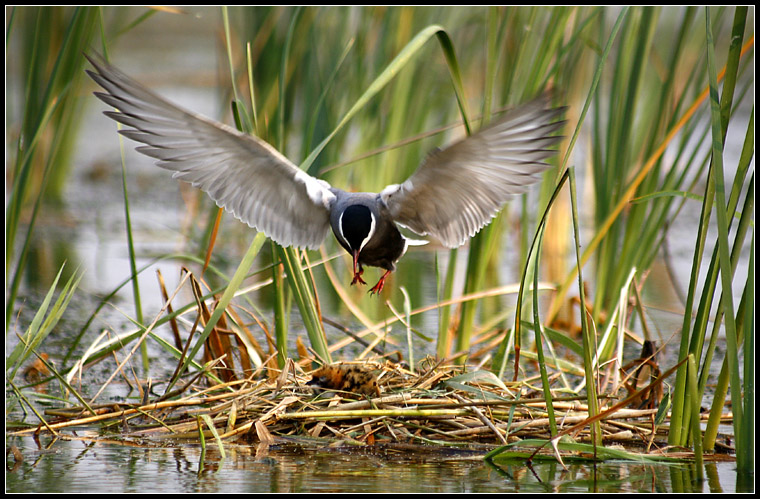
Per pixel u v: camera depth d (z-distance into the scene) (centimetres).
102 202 2517
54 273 1827
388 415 961
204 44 4581
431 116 2161
